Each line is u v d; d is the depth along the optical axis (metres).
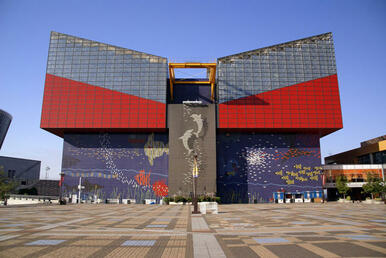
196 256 12.02
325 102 76.69
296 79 77.62
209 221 25.80
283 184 75.81
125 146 77.62
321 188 76.12
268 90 76.75
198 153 72.56
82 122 75.12
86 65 78.31
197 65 73.19
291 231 18.75
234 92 76.44
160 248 13.68
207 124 73.88
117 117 75.31
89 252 12.82
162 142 77.44
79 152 77.56
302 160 77.31
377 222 23.47
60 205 59.53
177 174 71.62
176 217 30.17
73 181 76.00
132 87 76.88
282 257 11.69
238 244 14.46
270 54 78.94
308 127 75.25
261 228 20.55
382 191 72.69
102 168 76.50
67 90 76.88
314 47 79.81
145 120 75.00
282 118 75.50
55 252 12.78
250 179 75.81
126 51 79.00
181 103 80.75
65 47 79.56
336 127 75.38
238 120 75.06
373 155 89.00
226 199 74.38
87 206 55.19
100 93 76.56
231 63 77.94
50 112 75.75
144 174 75.88
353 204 61.00
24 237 16.66
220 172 76.00
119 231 19.28
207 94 81.38
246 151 77.38
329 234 17.25
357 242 14.60
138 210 42.78
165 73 77.56
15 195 86.88
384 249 12.98
